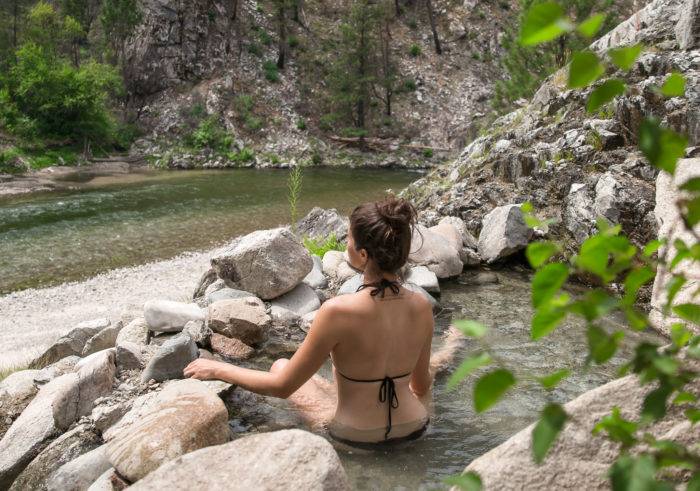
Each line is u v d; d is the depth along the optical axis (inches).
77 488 117.0
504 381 24.4
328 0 1909.4
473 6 1882.4
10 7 1681.8
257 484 84.2
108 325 222.1
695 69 310.7
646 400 27.5
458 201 361.1
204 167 1395.2
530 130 404.5
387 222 114.2
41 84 1375.5
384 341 118.5
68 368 180.9
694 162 176.2
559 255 283.6
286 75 1660.9
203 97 1560.0
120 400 144.6
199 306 219.8
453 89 1711.4
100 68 1493.6
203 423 116.6
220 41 1644.9
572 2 668.1
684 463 25.8
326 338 117.5
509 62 813.9
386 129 1610.5
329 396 141.8
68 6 1764.3
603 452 79.2
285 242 230.1
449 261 263.0
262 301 223.1
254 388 129.7
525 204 29.7
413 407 126.1
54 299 442.6
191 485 84.9
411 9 1920.5
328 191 1003.3
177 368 153.3
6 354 333.1
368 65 1628.9
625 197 273.9
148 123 1553.9
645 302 223.1
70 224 711.7
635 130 311.0
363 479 109.9
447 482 28.0
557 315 26.6
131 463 110.4
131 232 671.8
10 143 1279.5
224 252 231.8
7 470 136.2
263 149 1485.0
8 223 715.4
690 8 333.1
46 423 145.4
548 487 79.4
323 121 1571.1
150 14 1598.2
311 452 87.2
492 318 209.2
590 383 149.4
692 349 29.9
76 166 1307.8
